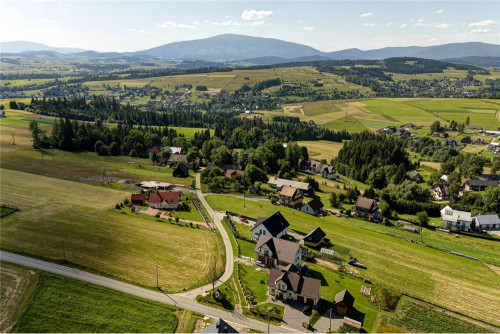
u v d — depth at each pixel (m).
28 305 65.44
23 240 89.44
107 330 60.75
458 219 122.38
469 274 86.31
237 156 188.50
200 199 134.50
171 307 67.19
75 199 122.88
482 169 188.38
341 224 118.00
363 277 82.06
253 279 78.69
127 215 111.75
